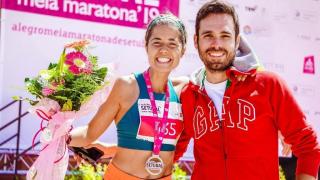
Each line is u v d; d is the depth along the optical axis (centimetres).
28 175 326
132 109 328
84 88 316
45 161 321
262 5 795
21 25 655
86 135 337
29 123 654
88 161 353
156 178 326
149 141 326
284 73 807
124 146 328
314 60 827
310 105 820
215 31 314
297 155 309
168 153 334
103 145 365
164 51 327
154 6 723
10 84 648
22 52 654
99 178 522
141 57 716
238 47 335
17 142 602
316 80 827
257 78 318
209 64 319
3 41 646
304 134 304
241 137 313
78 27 681
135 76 336
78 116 325
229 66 320
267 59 796
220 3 319
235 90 319
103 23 695
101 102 326
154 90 337
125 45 707
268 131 314
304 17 823
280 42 805
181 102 343
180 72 735
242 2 782
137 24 714
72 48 341
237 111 317
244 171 311
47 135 319
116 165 329
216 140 321
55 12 670
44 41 664
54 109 317
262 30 794
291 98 311
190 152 713
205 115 328
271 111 313
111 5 699
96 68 326
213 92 330
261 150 312
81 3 683
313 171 301
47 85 312
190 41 743
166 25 331
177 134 339
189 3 744
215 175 320
